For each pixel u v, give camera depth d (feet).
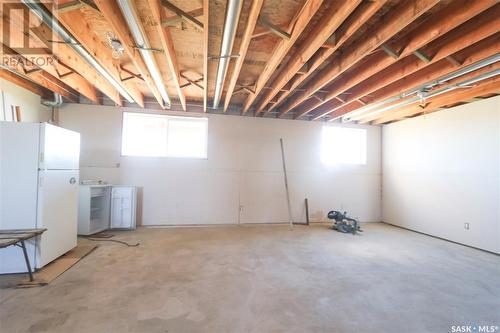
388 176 20.40
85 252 11.35
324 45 8.58
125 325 6.18
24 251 8.26
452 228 15.12
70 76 12.65
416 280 9.28
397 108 15.99
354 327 6.37
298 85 12.86
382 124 21.12
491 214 13.17
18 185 9.05
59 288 7.95
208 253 11.84
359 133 21.08
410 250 13.10
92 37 9.05
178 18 7.50
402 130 19.17
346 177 20.45
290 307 7.25
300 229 17.49
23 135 9.12
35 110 14.29
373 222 20.76
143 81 14.02
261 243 13.78
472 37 7.82
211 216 18.16
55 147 9.87
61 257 10.61
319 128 20.01
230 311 6.95
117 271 9.43
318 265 10.65
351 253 12.40
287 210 19.30
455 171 15.12
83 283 8.35
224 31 7.60
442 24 7.43
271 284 8.71
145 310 6.87
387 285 8.82
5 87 12.16
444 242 14.90
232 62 11.25
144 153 17.60
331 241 14.57
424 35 8.04
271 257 11.52
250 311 6.98
